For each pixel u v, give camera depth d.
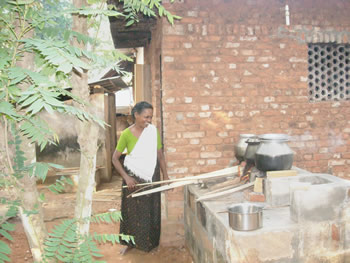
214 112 4.14
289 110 4.30
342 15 4.36
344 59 4.60
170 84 4.04
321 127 4.38
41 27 1.91
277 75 4.25
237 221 2.45
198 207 3.38
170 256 3.90
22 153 2.01
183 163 4.12
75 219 1.94
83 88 2.24
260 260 2.47
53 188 2.19
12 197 2.08
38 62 1.98
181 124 4.09
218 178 3.88
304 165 4.38
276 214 2.80
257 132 4.24
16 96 1.89
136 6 2.43
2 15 1.83
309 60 4.54
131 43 7.10
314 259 2.59
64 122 8.03
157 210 3.92
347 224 2.64
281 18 4.23
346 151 4.46
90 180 2.35
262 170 3.13
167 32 4.00
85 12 1.74
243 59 4.16
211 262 2.96
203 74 4.09
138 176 3.78
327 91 4.61
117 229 4.82
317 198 2.56
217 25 4.09
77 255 1.71
